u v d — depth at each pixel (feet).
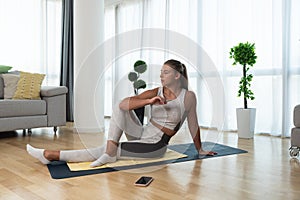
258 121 12.76
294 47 11.60
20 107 11.74
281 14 11.94
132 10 17.99
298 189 5.65
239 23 13.34
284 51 11.66
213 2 14.29
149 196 5.29
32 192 5.51
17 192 5.51
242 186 5.82
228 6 13.58
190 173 6.68
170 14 16.02
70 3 18.20
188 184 5.94
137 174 6.56
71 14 18.26
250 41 13.01
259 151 9.02
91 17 13.08
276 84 12.07
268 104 12.53
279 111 12.06
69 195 5.35
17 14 17.79
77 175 6.51
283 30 11.67
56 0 19.01
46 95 12.50
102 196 5.30
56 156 7.38
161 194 5.39
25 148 9.55
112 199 5.16
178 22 15.66
